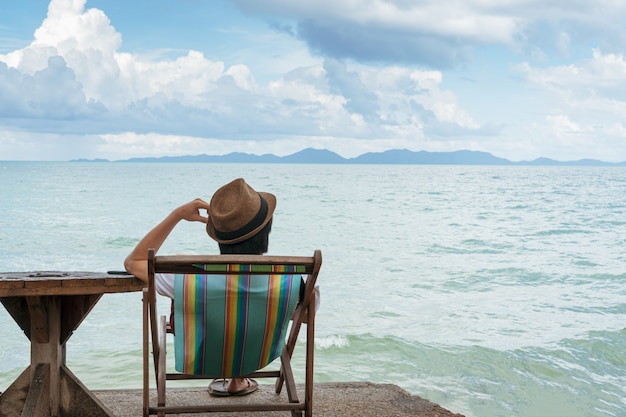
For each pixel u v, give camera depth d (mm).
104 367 7156
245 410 2906
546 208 40719
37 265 16203
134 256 2877
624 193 61156
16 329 8773
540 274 15383
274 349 2957
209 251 19203
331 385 4359
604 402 6418
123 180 75125
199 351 2869
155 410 2865
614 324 9906
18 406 3211
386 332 9016
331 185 70125
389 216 33094
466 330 9297
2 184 59594
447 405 6199
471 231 26531
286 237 23406
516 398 6434
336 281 13742
